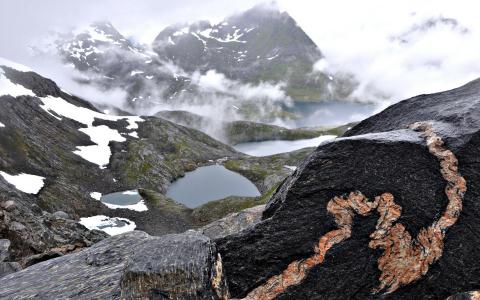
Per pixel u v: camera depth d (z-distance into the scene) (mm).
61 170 187125
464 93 20688
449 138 16938
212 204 157625
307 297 17156
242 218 39156
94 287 16781
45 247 62219
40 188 152125
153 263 15000
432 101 21344
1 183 128750
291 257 17672
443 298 15914
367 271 16891
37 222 66250
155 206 168125
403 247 16656
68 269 19719
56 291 17172
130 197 180750
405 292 16422
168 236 17062
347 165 17859
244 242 18156
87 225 140750
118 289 15922
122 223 145875
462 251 15812
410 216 16719
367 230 17156
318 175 18078
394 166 17266
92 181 194750
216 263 16297
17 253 57969
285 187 20953
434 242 16172
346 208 17531
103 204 165375
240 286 17578
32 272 20078
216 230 38688
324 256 17359
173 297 14305
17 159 168875
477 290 15391
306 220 17875
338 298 16938
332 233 17500
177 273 14609
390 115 22422
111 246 21688
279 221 18141
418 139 17594
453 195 16281
